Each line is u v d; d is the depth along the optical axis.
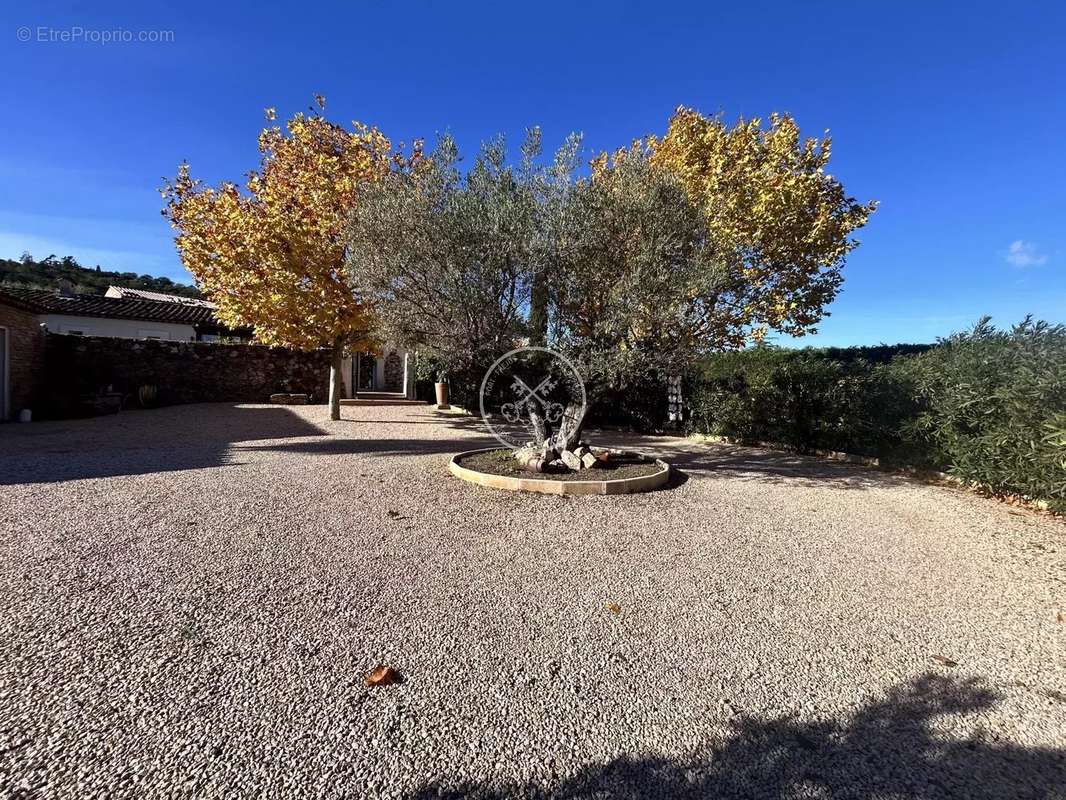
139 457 7.28
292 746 1.92
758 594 3.43
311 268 10.66
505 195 6.19
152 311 20.66
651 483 6.35
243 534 4.15
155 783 1.72
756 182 10.62
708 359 10.98
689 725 2.13
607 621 2.98
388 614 2.96
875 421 8.61
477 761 1.89
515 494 5.80
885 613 3.23
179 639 2.59
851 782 1.86
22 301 11.64
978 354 7.05
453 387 17.00
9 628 2.62
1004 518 5.59
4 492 5.11
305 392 18.88
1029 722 2.23
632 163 6.87
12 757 1.80
